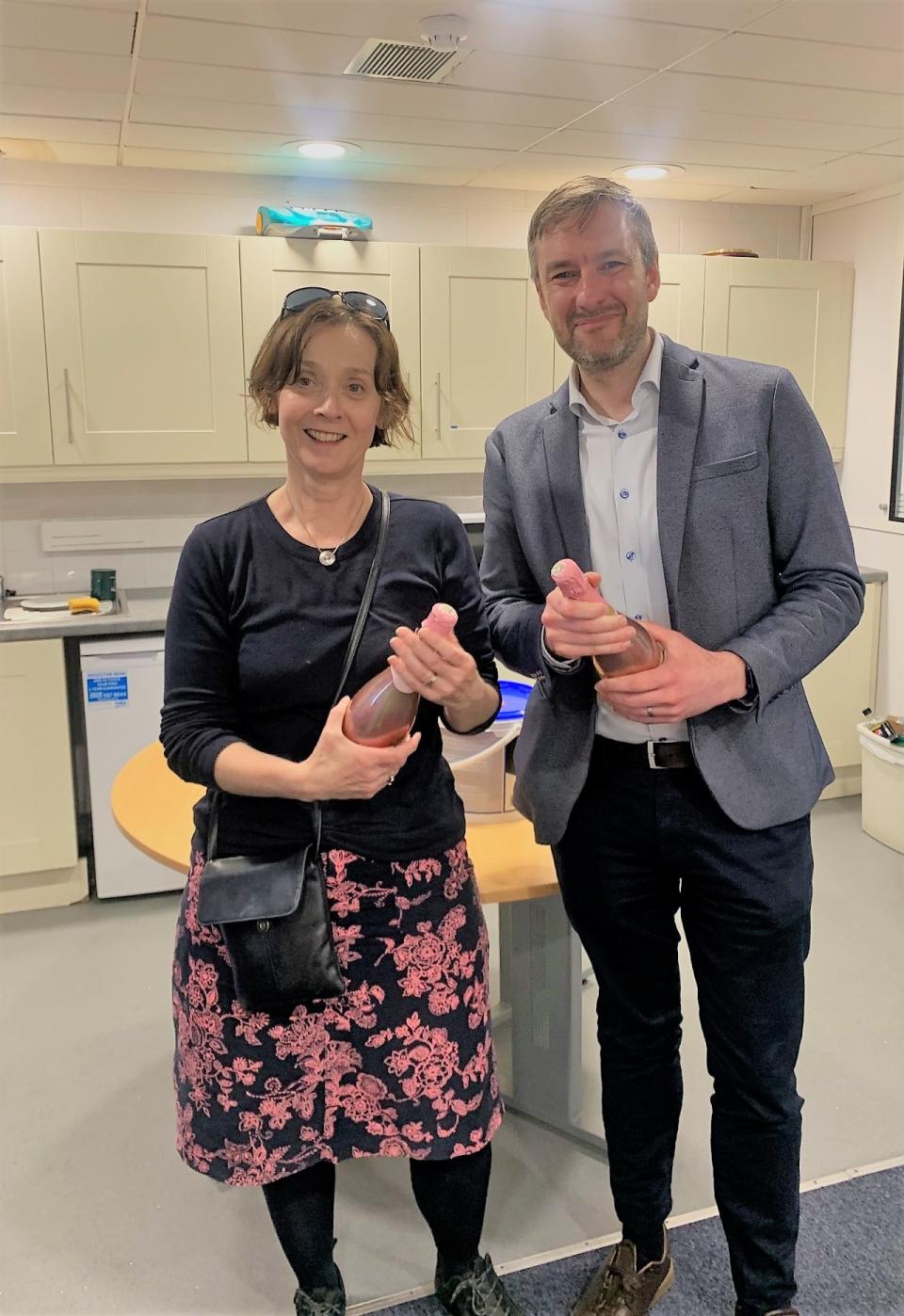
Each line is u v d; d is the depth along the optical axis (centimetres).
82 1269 183
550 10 208
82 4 201
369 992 136
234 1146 138
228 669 136
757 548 143
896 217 374
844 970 282
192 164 337
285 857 133
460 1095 142
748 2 204
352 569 134
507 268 353
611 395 146
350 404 128
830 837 377
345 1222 193
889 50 233
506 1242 186
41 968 291
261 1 202
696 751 140
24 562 359
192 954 137
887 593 396
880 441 393
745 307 386
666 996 161
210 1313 173
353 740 125
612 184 139
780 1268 156
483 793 186
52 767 318
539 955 211
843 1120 218
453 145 314
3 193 331
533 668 152
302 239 330
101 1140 217
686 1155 209
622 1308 165
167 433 330
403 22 213
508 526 162
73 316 315
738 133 303
